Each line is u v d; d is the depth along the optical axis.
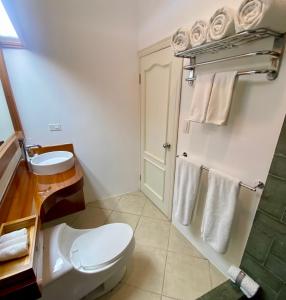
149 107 2.19
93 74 2.07
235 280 1.30
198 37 1.13
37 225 0.96
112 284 1.42
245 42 1.03
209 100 1.21
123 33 2.07
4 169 1.27
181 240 1.92
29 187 1.41
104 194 2.63
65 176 1.62
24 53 1.74
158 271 1.58
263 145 1.08
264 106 1.03
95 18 1.90
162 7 1.66
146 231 2.05
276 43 0.90
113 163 2.54
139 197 2.70
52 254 1.07
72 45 1.89
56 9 1.74
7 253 0.75
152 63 1.96
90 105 2.16
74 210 2.29
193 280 1.51
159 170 2.24
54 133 2.09
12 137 1.66
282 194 1.01
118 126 2.39
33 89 1.86
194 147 1.60
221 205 1.30
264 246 1.15
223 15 0.94
